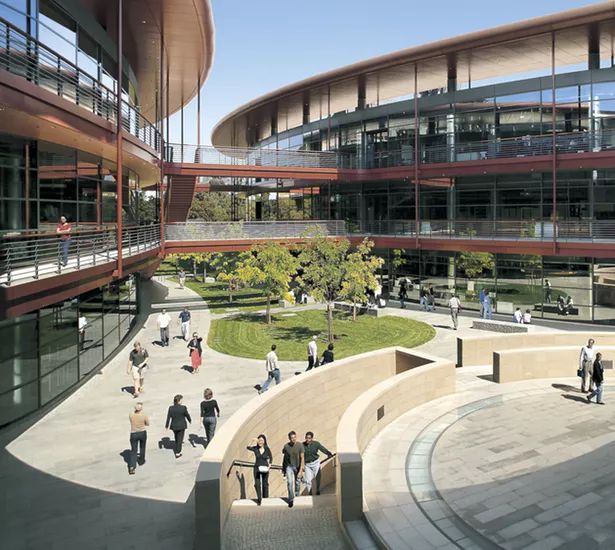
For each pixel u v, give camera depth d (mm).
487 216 37438
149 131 30594
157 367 23359
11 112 14859
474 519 9938
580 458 12500
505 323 30688
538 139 34688
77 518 11320
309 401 15883
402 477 11742
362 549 9312
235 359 24812
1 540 10508
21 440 15406
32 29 18484
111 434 15891
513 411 15891
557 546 8961
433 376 16906
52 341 18562
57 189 21422
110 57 27484
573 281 33156
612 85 32281
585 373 17359
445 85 44281
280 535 10133
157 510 11656
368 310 36719
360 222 44875
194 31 27688
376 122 43469
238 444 11977
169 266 78625
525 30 31578
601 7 28469
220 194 95438
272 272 32281
